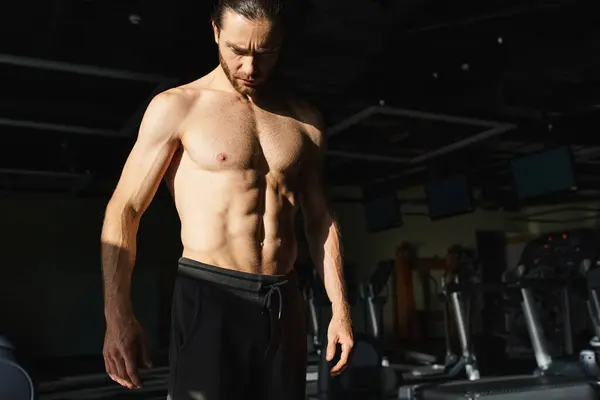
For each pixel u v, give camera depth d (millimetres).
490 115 4918
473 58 4199
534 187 5297
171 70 3791
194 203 1089
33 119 4711
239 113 1131
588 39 3764
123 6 3348
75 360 7195
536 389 2047
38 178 7410
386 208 7676
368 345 3691
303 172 1203
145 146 1082
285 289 1114
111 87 4496
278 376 1080
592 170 7648
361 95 4434
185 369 1033
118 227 1049
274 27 1031
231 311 1048
